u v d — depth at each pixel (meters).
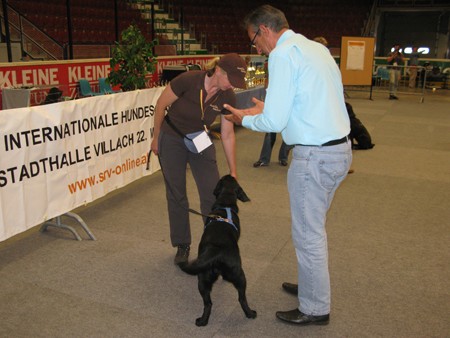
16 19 9.80
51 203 3.43
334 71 2.33
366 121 9.74
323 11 20.81
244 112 2.46
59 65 7.66
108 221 4.09
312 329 2.58
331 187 2.39
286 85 2.20
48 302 2.79
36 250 3.50
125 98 4.19
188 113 2.99
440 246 3.71
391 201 4.79
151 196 4.77
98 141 3.88
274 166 6.10
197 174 3.20
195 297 2.90
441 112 11.22
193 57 11.02
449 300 2.90
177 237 3.28
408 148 7.27
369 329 2.58
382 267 3.32
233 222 2.69
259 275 3.18
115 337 2.47
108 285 3.01
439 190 5.19
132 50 5.87
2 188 3.01
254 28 2.38
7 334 2.48
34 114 3.18
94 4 14.52
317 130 2.26
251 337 2.50
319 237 2.45
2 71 6.66
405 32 20.67
